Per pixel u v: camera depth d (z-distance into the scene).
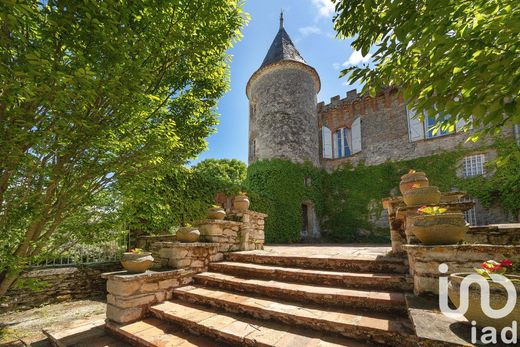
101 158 4.17
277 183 15.21
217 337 2.93
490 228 3.31
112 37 2.97
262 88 17.36
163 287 4.10
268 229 13.67
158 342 2.94
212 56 5.27
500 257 2.43
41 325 4.23
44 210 3.86
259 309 3.21
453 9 2.28
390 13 2.53
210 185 8.96
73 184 4.13
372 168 15.84
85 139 3.41
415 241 3.35
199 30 4.23
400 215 3.77
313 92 17.89
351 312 2.92
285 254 4.97
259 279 4.23
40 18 2.76
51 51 2.88
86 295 5.98
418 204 3.52
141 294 3.78
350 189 16.39
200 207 8.20
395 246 4.30
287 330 2.83
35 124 2.98
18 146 2.91
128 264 3.96
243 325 3.02
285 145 15.91
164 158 5.24
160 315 3.65
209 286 4.39
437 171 13.59
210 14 3.99
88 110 3.41
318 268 4.23
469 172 12.84
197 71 5.38
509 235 3.20
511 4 2.09
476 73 2.19
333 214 16.66
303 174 15.94
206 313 3.49
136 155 4.19
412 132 14.77
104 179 4.52
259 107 17.27
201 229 5.55
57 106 2.91
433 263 2.69
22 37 2.45
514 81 2.04
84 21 2.79
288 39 18.86
